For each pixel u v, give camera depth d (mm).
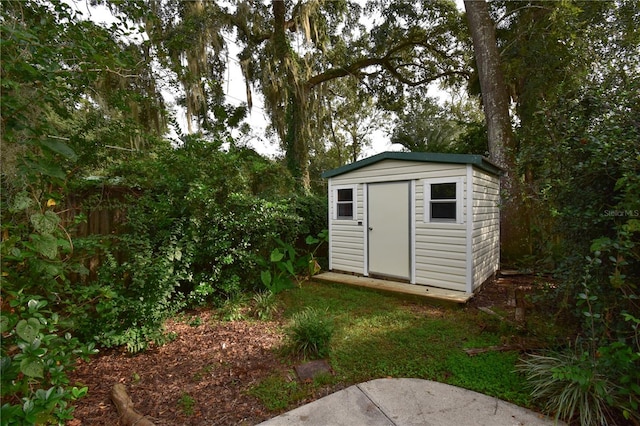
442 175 4938
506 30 9039
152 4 6941
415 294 4637
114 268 3199
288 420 2102
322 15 11469
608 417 1960
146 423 2025
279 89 10578
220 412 2209
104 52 1959
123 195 3926
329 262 6691
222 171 4797
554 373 2020
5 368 1246
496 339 3229
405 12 10789
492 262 5941
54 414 1456
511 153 4773
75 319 2438
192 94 7914
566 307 2719
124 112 3031
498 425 1987
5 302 1492
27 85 1524
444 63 12750
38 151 1696
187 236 4168
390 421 2062
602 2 6645
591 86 2688
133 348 3088
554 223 3076
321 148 17656
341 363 2848
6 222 1613
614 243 1952
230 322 3979
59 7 1790
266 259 5391
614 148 2141
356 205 6137
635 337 1920
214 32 8641
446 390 2408
